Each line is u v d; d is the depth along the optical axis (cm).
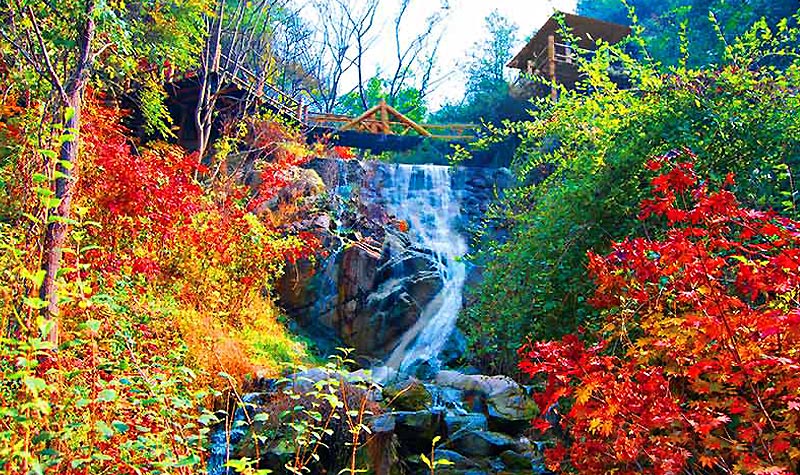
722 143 423
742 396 217
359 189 1264
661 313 252
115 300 429
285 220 960
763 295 271
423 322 973
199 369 491
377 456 482
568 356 231
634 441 221
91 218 517
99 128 567
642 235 412
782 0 1120
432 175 1416
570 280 430
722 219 225
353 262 959
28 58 363
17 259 246
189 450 246
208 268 668
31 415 195
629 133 453
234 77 1115
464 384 659
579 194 453
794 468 194
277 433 457
